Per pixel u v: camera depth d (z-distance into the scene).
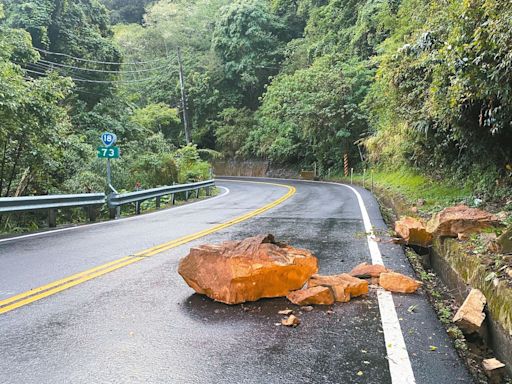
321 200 17.09
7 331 3.89
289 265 4.80
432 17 10.41
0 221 13.73
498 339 3.75
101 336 3.77
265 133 44.78
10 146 14.16
